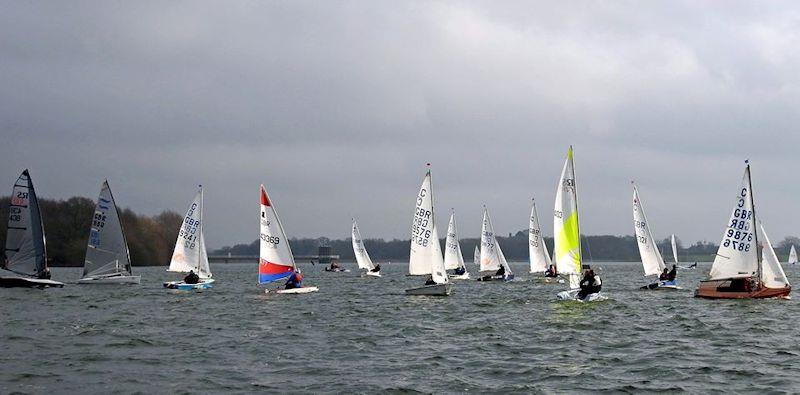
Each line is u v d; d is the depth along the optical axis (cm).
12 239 8456
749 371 3250
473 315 5666
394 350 3909
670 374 3209
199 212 9706
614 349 3884
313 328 4859
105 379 3166
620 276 15662
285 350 3916
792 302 6450
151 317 5597
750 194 6569
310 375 3241
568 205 6431
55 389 2977
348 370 3347
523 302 6912
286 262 7638
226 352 3859
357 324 5081
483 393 2892
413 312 5966
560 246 6538
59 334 4581
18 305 6550
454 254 12450
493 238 13150
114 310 6162
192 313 5912
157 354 3800
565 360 3559
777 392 2855
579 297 6569
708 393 2858
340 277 15238
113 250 9131
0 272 10388
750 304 6322
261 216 7462
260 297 7581
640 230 9806
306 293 7900
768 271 6625
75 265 19988
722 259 6688
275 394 2881
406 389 2956
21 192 8431
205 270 9938
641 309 5997
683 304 6419
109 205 9081
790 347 3922
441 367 3409
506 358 3631
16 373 3284
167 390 2956
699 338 4269
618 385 3005
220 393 2898
